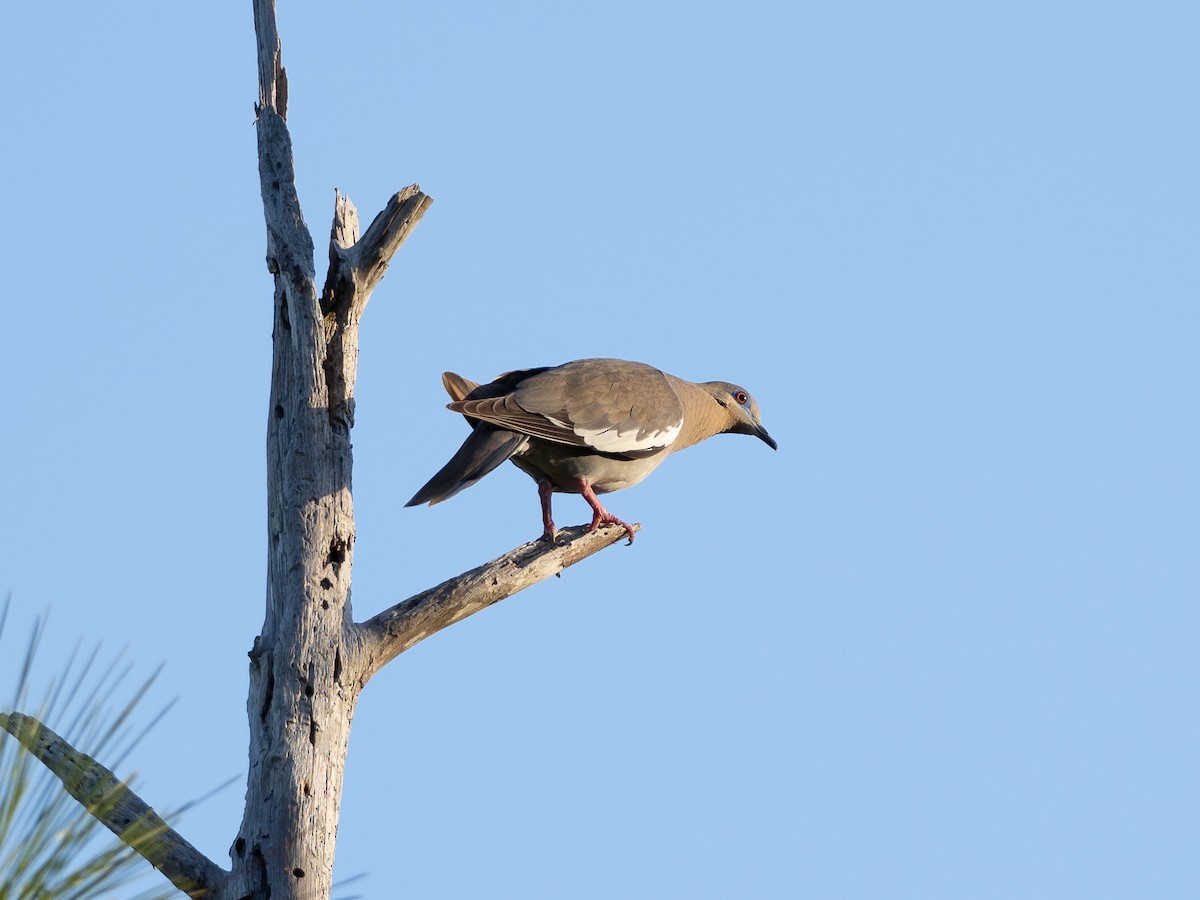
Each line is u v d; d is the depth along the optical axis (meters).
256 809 10.60
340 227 13.02
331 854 10.70
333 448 11.92
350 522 11.81
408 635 11.70
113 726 5.45
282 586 11.45
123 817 10.09
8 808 5.36
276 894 10.30
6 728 5.76
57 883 5.45
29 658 5.37
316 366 12.03
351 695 11.31
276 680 11.02
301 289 12.16
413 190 12.49
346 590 11.58
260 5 13.30
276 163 12.79
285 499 11.68
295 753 10.78
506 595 12.38
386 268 12.64
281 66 13.21
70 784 6.01
